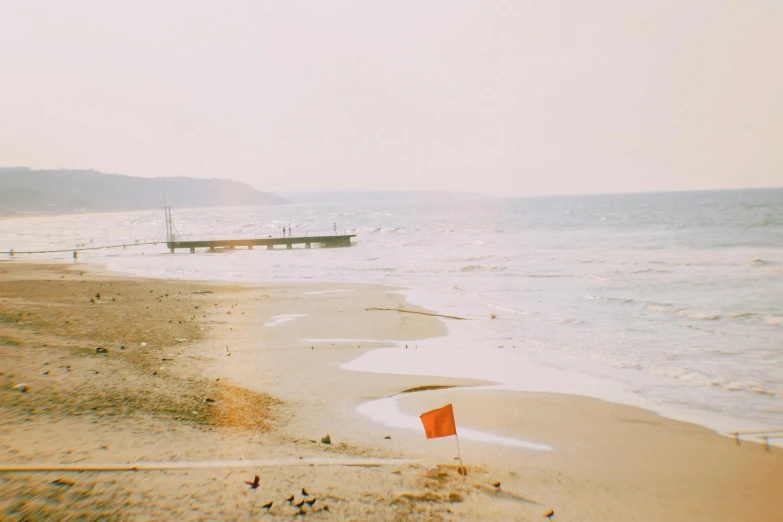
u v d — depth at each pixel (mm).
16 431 10234
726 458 11242
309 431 12148
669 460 11164
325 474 9367
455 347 20656
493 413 13922
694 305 27688
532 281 37031
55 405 11969
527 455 11320
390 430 12594
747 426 13094
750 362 18297
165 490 8242
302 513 7855
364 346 20719
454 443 11898
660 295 30703
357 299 31250
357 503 8312
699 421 13414
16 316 23922
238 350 19625
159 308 27594
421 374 17219
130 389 13664
